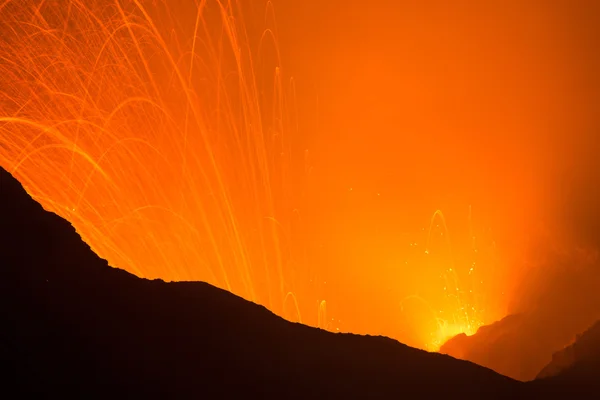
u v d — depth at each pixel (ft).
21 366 30.01
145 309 37.93
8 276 34.63
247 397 34.47
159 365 34.12
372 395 38.14
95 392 30.89
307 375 38.01
